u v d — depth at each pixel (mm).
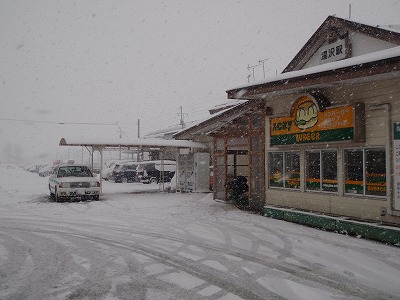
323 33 12414
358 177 9648
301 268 6477
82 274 6164
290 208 11656
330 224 9875
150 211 13523
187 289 5453
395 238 8156
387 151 8680
